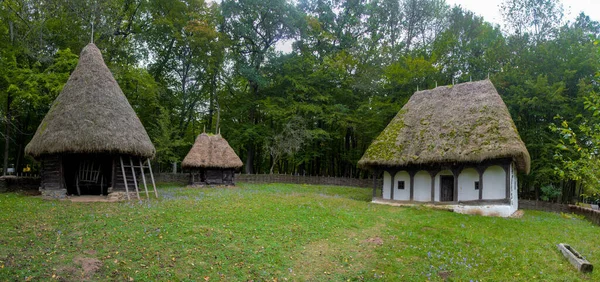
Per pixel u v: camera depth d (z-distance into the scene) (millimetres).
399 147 23953
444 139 22516
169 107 41031
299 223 14562
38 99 25812
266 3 41438
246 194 23734
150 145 20984
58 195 18875
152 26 37938
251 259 10406
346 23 47406
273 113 40094
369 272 10383
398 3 46656
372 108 39281
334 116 39750
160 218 13609
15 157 40312
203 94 44562
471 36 44812
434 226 15891
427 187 23688
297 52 47031
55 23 29250
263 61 45562
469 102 23766
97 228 12039
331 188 35219
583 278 10281
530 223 18219
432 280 9984
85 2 28531
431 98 26172
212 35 37750
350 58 42688
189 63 40094
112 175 19766
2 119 28031
